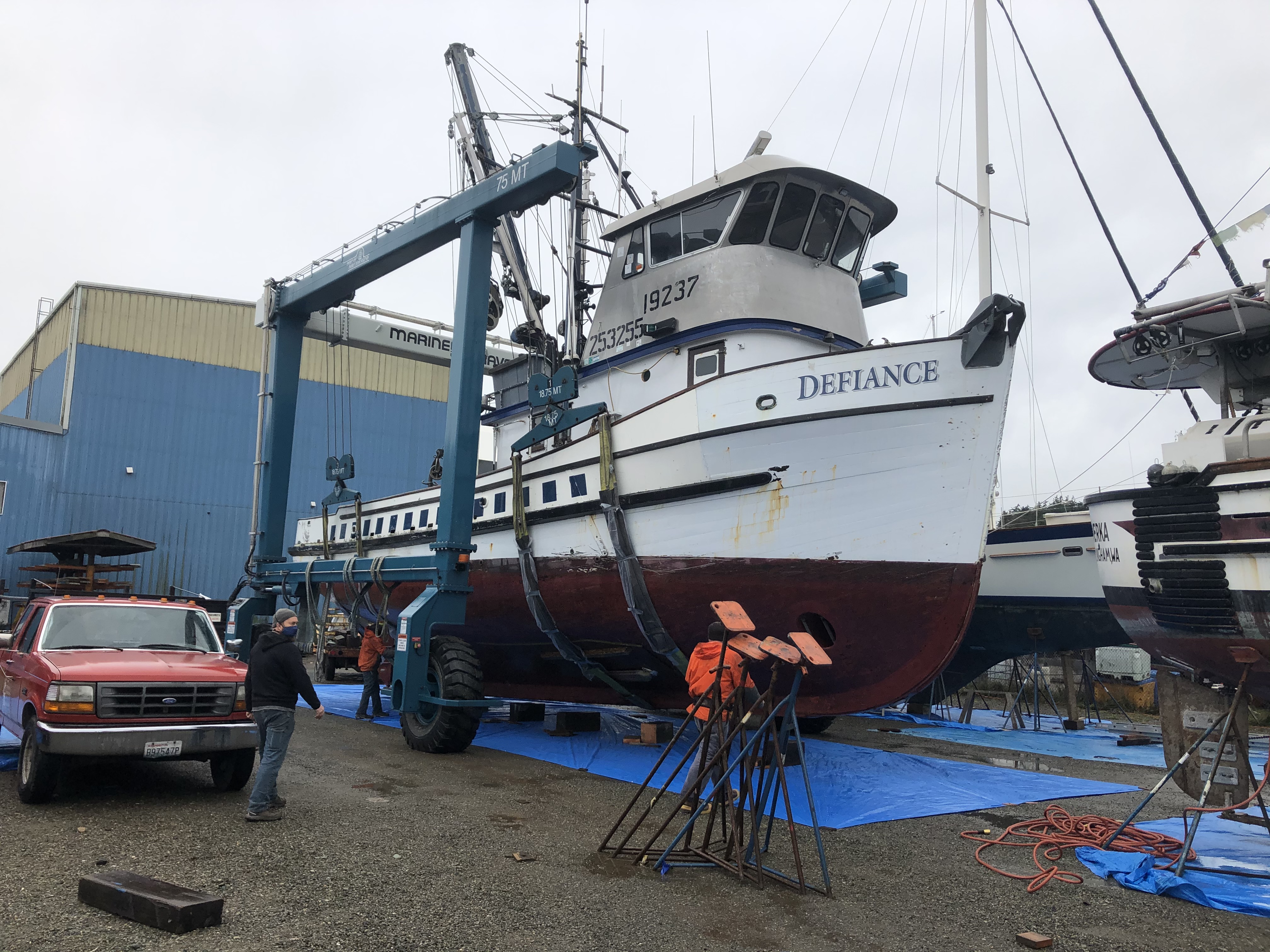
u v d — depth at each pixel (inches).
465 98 586.6
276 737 227.6
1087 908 183.2
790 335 381.7
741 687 201.5
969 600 300.4
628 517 362.0
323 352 1106.7
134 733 233.3
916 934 164.7
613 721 466.9
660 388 404.8
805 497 316.2
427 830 225.6
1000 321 284.7
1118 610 309.4
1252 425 297.3
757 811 196.7
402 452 1146.7
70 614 276.8
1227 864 216.2
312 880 178.9
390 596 536.4
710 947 153.9
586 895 178.2
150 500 961.5
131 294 979.3
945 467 297.6
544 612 408.5
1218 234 308.8
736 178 385.4
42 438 910.4
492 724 455.2
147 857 189.9
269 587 551.5
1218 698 249.0
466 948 146.3
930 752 410.9
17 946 137.3
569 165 361.4
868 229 423.5
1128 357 377.7
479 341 400.8
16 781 266.5
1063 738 475.2
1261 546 238.4
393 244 447.2
